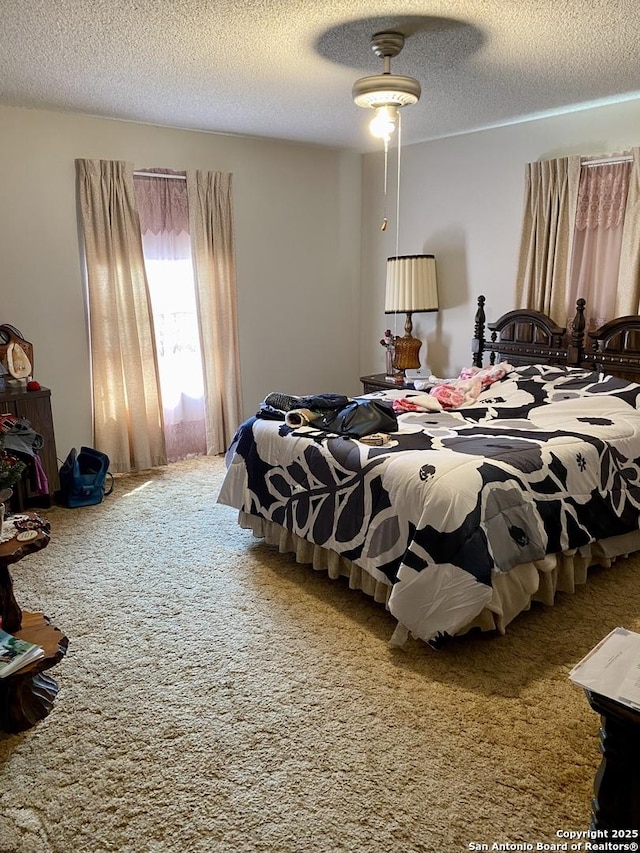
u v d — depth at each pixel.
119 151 4.03
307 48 2.64
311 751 1.80
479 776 1.70
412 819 1.57
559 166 3.75
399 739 1.85
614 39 2.54
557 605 2.60
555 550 2.43
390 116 2.77
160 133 4.18
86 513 3.67
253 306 4.88
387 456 2.50
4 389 3.64
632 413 3.14
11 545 1.97
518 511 2.32
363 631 2.43
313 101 3.50
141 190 4.15
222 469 4.46
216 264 4.52
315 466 2.76
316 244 5.13
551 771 1.72
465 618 2.11
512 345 4.09
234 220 4.64
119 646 2.34
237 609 2.60
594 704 1.10
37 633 2.00
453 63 2.85
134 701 2.03
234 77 3.04
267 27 2.40
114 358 4.13
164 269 4.37
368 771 1.73
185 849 1.50
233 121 4.01
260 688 2.09
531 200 3.92
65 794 1.66
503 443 2.67
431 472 2.30
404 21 2.35
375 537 2.44
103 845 1.51
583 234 3.74
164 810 1.61
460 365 4.72
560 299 3.89
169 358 4.51
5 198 3.69
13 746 1.84
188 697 2.05
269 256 4.88
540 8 2.23
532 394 3.51
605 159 3.56
